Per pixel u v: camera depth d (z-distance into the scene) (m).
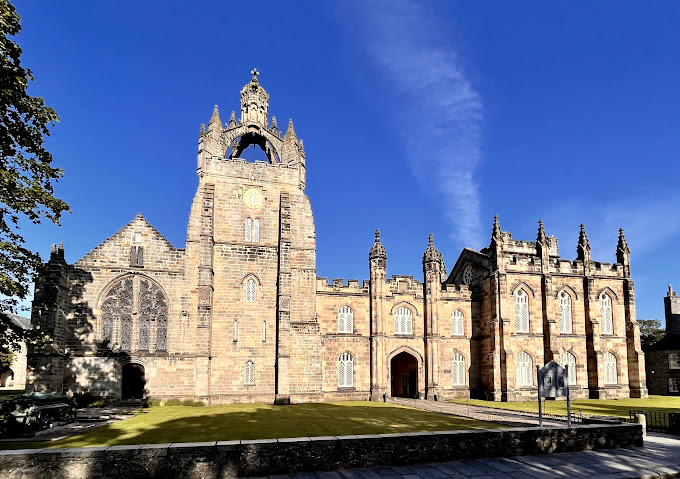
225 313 52.03
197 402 48.00
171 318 49.94
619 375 61.47
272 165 56.91
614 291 63.50
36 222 29.25
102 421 36.09
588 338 61.06
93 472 18.06
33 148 29.16
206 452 19.03
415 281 60.59
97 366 47.16
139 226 50.84
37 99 28.14
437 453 21.67
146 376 48.25
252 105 60.22
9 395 65.38
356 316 58.12
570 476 19.41
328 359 56.25
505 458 22.28
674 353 70.81
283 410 43.34
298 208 56.72
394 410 43.72
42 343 34.16
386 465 20.83
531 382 58.47
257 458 19.45
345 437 20.73
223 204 54.41
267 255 54.53
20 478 17.56
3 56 24.89
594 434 24.44
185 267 51.25
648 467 20.91
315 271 55.59
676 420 29.89
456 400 56.84
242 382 51.09
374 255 59.22
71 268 48.22
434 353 58.44
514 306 59.53
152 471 18.48
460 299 61.78
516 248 65.69
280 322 52.09
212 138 55.72
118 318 48.78
